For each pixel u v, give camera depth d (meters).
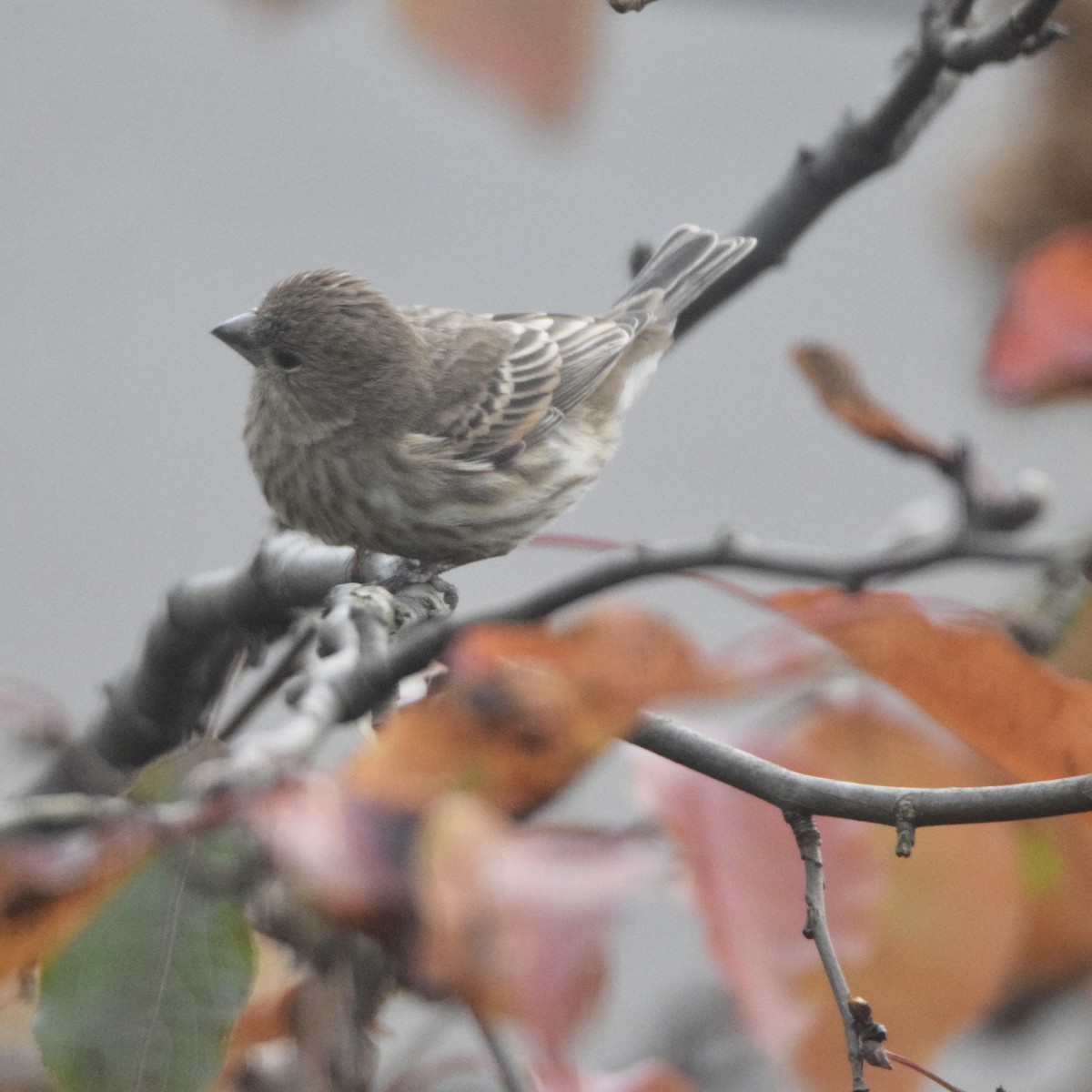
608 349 10.35
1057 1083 6.38
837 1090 4.11
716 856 4.20
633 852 4.01
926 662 4.05
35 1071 4.08
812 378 5.81
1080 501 13.89
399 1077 4.86
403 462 9.46
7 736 5.06
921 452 5.91
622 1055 6.41
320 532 9.68
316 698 3.84
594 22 4.93
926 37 6.88
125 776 6.11
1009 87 8.29
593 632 3.51
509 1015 3.71
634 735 4.28
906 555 5.85
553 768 3.59
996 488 6.05
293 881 3.46
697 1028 6.26
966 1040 5.23
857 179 7.64
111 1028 3.30
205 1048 3.33
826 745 4.51
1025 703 4.06
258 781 3.40
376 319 9.41
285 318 9.20
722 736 4.54
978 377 6.02
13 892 3.26
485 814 3.54
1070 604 5.72
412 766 3.53
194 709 6.85
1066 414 8.67
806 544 18.36
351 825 3.44
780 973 4.16
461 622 4.24
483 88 4.93
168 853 3.35
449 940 3.53
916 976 4.25
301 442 9.34
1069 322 5.79
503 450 9.89
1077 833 4.77
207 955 3.34
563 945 3.72
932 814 4.14
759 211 7.96
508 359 10.09
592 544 5.65
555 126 4.96
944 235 8.47
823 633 4.07
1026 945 4.84
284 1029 4.05
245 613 6.39
